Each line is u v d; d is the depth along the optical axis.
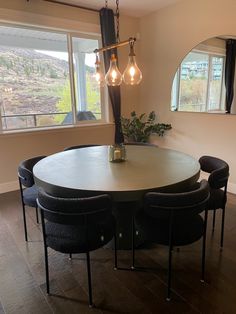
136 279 1.83
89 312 1.55
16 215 2.85
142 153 2.52
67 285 1.78
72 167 2.05
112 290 1.73
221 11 3.21
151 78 4.39
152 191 1.59
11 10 3.20
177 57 3.88
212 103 3.52
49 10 3.48
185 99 3.89
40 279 1.85
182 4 3.64
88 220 1.49
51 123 4.36
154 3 3.71
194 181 1.83
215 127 3.55
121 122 4.36
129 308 1.57
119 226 2.13
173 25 3.83
